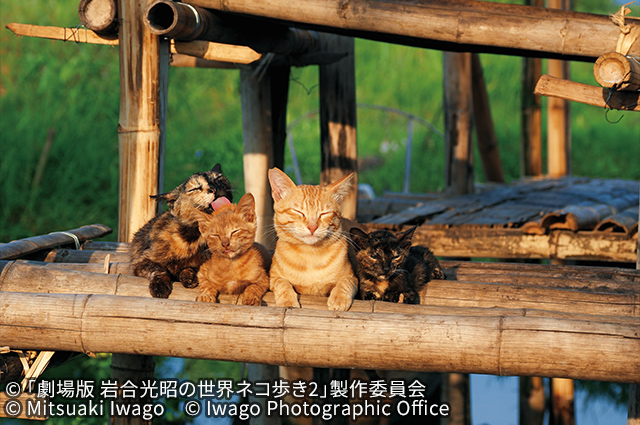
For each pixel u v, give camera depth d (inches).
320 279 162.7
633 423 186.9
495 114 742.5
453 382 333.4
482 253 281.6
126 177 213.2
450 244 286.4
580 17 177.2
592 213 281.4
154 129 211.6
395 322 145.9
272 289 163.6
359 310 158.1
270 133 306.2
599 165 683.4
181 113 595.2
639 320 146.4
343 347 146.5
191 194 172.4
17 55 548.4
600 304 165.6
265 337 149.0
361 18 195.0
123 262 189.3
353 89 295.6
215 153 555.8
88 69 558.9
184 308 153.3
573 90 176.7
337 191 166.6
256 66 289.1
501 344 140.5
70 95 534.9
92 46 568.4
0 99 521.3
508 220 294.0
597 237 262.5
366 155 677.9
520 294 170.7
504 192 401.4
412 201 402.3
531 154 489.1
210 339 151.3
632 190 397.1
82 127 524.1
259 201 306.0
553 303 167.9
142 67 208.4
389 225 297.9
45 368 169.2
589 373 137.5
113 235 468.4
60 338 157.1
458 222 296.7
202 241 172.4
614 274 185.3
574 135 737.6
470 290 174.4
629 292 170.2
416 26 190.1
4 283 172.4
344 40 289.9
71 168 498.6
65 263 189.2
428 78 747.4
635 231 257.8
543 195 378.6
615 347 135.6
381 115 727.7
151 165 212.4
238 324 149.9
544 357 138.5
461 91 393.7
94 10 207.9
